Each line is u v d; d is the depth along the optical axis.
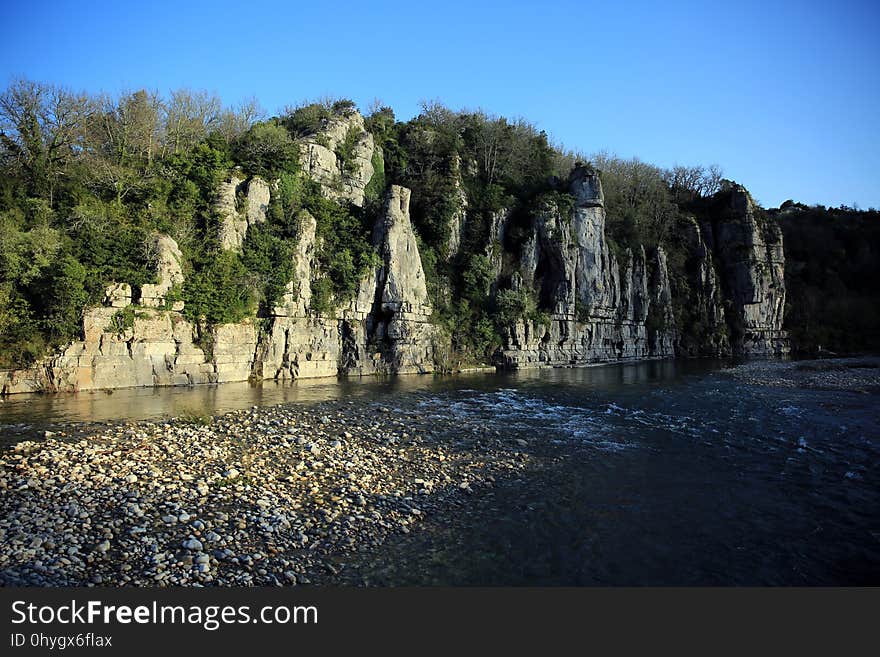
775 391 41.50
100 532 12.80
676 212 102.88
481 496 17.03
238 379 42.56
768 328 101.38
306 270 48.50
